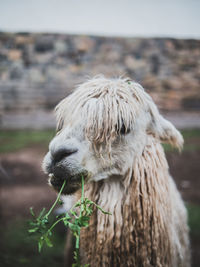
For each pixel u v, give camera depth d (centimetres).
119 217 235
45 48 917
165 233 237
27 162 739
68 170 209
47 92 902
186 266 308
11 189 639
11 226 493
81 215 202
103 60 914
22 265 378
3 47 898
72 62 913
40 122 897
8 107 891
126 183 236
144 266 231
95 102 221
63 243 452
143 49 930
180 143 275
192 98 890
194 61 920
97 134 216
